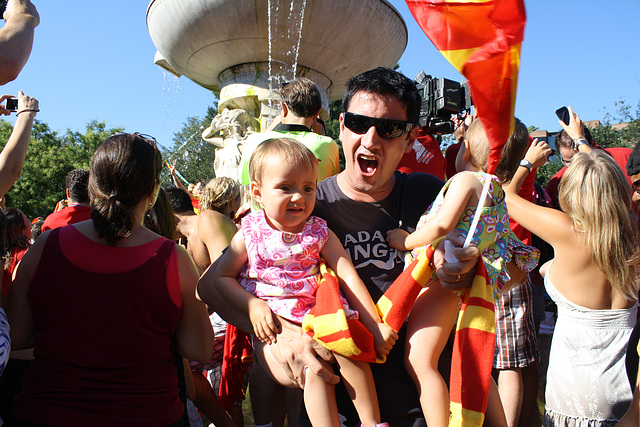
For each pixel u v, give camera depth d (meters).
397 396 1.81
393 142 1.90
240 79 8.92
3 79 2.17
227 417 3.15
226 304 1.95
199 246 3.55
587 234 2.42
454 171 4.20
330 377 1.68
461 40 1.41
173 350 2.05
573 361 2.51
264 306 1.77
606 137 14.42
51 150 34.00
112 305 1.78
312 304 1.79
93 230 1.90
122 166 1.86
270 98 8.69
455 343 1.67
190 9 8.01
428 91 4.24
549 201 3.99
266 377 2.74
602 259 2.38
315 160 1.86
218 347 3.38
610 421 2.42
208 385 3.12
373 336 1.71
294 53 8.47
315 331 1.65
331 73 9.04
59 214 3.63
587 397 2.45
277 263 1.81
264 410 2.77
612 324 2.47
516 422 3.06
